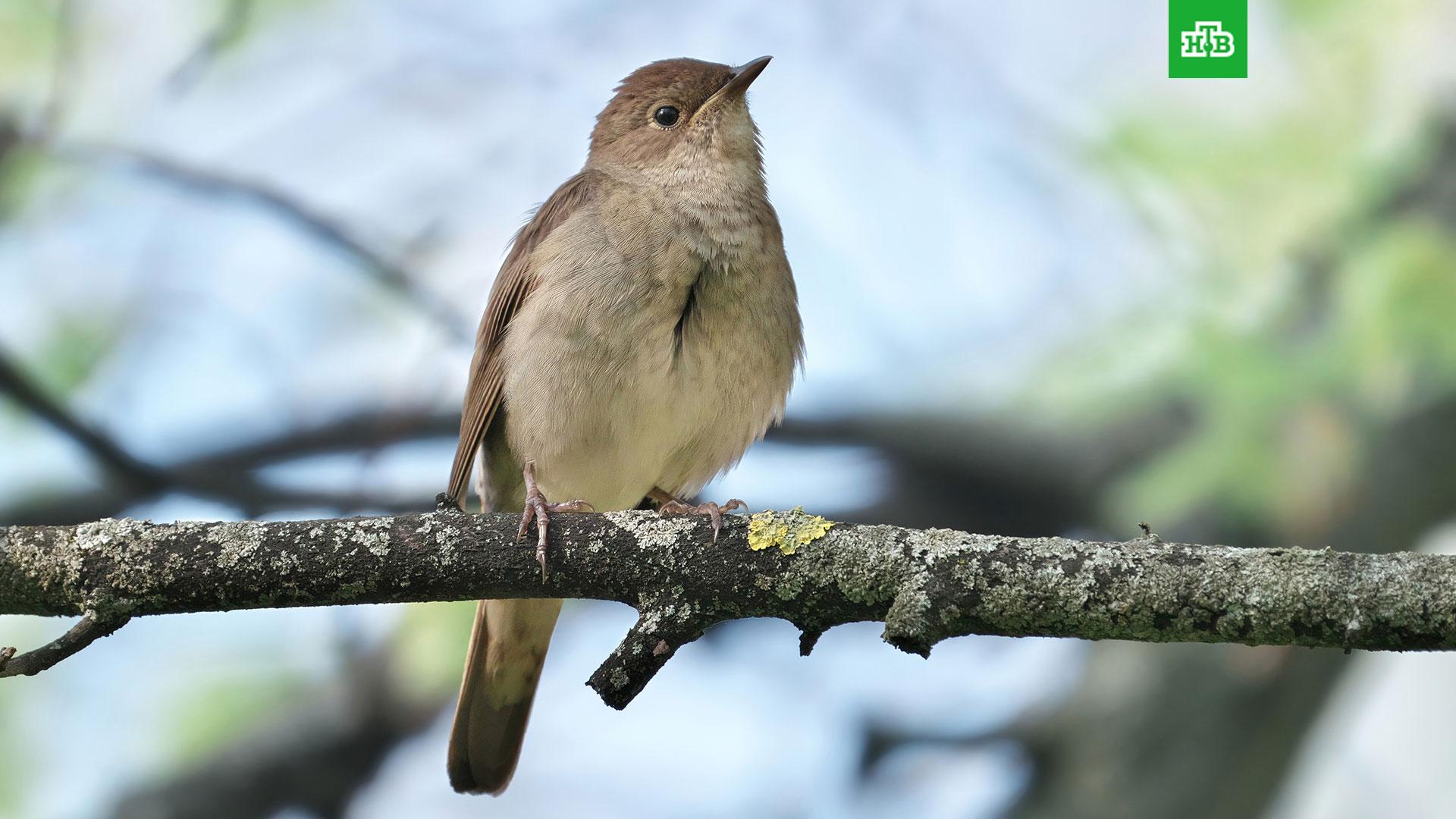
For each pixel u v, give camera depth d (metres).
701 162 8.66
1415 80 10.77
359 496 10.90
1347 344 9.97
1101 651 11.59
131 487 9.80
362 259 11.18
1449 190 10.18
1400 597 5.29
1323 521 10.15
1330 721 12.38
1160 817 10.94
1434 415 10.11
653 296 8.09
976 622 5.72
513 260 8.88
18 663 6.07
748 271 8.31
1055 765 11.37
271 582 6.22
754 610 6.04
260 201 11.20
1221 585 5.47
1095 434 11.46
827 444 12.00
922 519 12.02
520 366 8.26
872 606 5.92
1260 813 11.00
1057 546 5.72
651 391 8.11
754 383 8.38
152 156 11.21
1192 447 10.37
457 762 8.80
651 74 9.23
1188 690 11.12
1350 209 10.41
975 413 11.74
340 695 11.20
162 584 6.19
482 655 8.77
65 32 11.06
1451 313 9.64
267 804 11.10
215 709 11.22
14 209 11.28
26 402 9.25
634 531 6.15
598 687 6.04
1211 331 10.46
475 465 9.32
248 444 11.48
